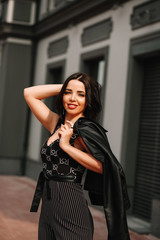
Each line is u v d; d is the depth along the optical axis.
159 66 5.75
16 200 7.09
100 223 5.52
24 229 4.98
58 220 2.03
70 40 8.51
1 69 10.88
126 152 6.04
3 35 10.69
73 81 2.10
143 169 5.95
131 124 6.06
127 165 6.06
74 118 2.15
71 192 2.03
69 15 8.30
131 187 6.09
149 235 5.01
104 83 6.84
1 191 7.96
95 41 7.29
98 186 1.97
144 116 6.04
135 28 5.95
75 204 2.02
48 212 2.07
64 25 8.85
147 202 5.78
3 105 10.50
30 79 10.72
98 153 1.89
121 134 6.22
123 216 1.83
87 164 1.92
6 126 10.52
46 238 2.12
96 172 1.98
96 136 1.94
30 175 10.19
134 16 6.00
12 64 10.56
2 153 10.49
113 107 6.51
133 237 4.84
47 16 9.34
